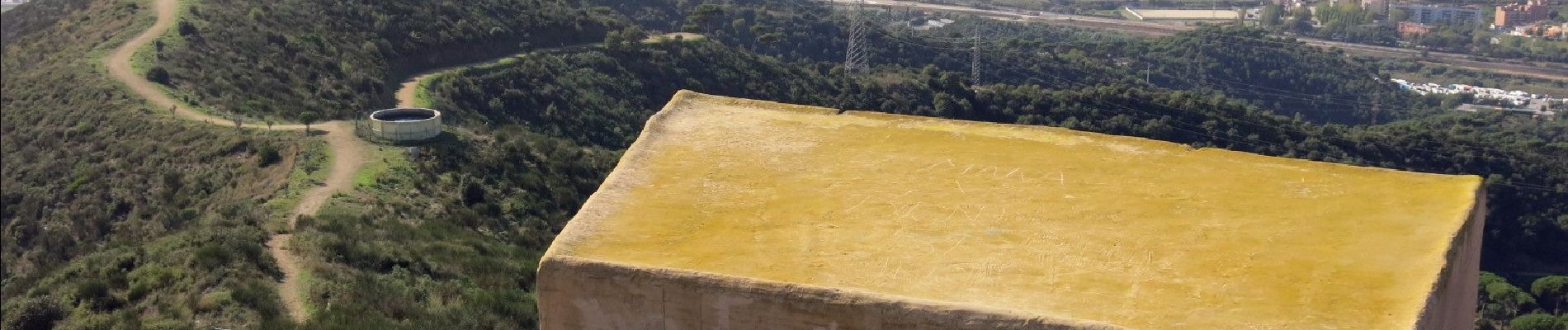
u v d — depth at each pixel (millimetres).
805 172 8359
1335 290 6434
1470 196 7609
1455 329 7285
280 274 24156
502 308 23500
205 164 36375
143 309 22484
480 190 33375
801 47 76000
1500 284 41719
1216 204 7629
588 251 7102
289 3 55312
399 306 22641
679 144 8992
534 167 36500
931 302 6277
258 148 36219
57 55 51875
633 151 8812
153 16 52906
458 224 30484
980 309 6180
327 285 23312
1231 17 131875
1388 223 7266
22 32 60531
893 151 8742
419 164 34375
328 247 25406
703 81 57938
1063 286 6523
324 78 47844
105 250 29562
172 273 23625
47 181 39062
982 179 8148
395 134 36125
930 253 6977
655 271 6734
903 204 7711
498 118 48500
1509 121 72500
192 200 34094
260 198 31766
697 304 6691
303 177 32625
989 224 7391
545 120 49406
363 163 34062
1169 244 7047
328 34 52750
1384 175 8070
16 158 41719
